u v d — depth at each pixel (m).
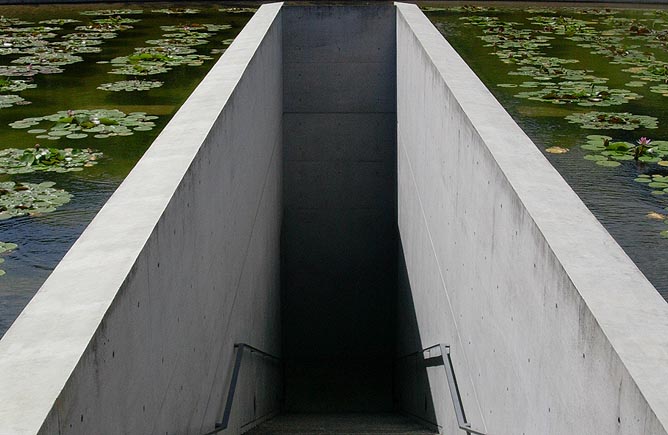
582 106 7.70
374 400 9.98
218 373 4.51
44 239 4.85
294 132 9.80
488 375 3.99
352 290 10.28
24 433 1.81
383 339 10.40
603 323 2.36
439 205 5.62
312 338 10.41
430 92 6.03
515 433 3.45
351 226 10.09
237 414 5.54
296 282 10.28
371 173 9.94
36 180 5.80
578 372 2.56
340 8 9.39
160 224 3.04
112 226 2.95
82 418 2.16
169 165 3.58
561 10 14.02
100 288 2.49
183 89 8.50
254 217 6.35
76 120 7.18
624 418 2.18
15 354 2.14
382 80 9.62
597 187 5.63
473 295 4.34
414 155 7.35
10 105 7.80
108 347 2.39
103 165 6.11
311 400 9.95
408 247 8.11
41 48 10.53
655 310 2.43
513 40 11.06
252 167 6.15
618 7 14.48
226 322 4.79
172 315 3.28
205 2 14.91
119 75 9.10
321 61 9.56
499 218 3.63
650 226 5.01
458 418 4.66
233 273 5.07
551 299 2.84
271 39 7.93
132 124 7.16
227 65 5.73
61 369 2.07
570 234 2.92
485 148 3.90
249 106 5.91
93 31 11.83
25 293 4.21
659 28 12.19
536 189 3.33
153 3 14.83
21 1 14.55
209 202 4.11
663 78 8.90
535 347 3.08
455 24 12.37
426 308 6.62
